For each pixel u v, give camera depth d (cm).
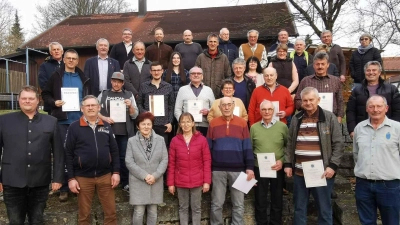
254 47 622
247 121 470
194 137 411
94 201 439
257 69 532
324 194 372
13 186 324
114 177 379
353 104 438
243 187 402
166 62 654
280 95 457
